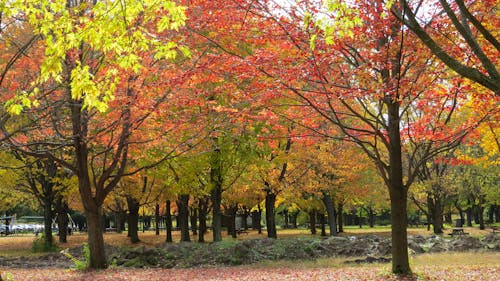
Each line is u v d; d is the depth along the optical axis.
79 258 20.31
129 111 13.47
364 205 52.16
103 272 14.69
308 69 9.21
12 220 62.53
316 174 29.09
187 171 20.33
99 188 15.61
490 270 12.73
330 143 24.89
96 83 6.92
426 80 10.00
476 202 42.41
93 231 15.62
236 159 21.38
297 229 54.94
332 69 10.00
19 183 26.02
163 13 8.08
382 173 11.45
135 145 15.77
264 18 9.53
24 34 13.38
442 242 21.25
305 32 9.08
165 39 10.18
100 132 14.18
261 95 9.91
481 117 10.84
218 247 18.33
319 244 19.33
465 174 34.41
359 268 14.00
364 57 10.16
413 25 6.59
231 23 9.63
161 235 41.41
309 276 12.48
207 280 12.45
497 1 8.93
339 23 6.37
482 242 20.91
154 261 17.33
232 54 10.10
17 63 11.87
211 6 9.49
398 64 9.65
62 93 13.49
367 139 18.20
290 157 23.19
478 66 9.01
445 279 11.03
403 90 9.84
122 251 18.22
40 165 24.80
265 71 9.58
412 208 47.62
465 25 6.77
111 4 5.95
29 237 40.72
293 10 9.19
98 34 6.09
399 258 11.38
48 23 6.48
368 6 8.98
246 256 17.64
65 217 31.12
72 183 22.62
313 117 11.27
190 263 17.03
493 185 37.34
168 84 11.34
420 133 10.86
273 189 26.47
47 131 14.41
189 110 14.27
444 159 13.09
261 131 14.91
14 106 6.75
